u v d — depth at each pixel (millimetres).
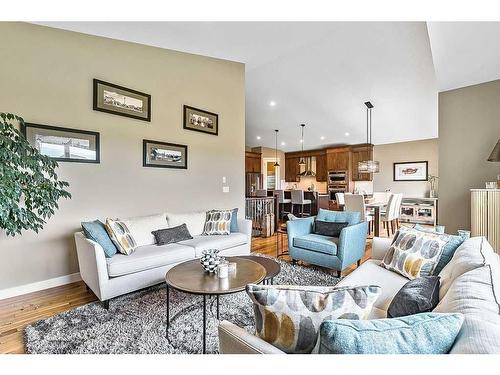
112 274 2246
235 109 4637
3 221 2025
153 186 3549
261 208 5629
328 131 7688
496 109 3529
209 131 4234
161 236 2947
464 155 3768
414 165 7742
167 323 1887
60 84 2756
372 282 1779
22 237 2553
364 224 3301
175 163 3793
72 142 2830
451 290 1085
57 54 2738
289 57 4566
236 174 4676
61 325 1925
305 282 2779
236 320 2023
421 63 4352
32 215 2201
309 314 855
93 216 2994
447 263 1732
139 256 2457
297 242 3264
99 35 3000
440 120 3969
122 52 3230
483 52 2934
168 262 2621
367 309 870
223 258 2201
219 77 4375
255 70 5086
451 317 771
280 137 8664
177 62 3812
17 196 2021
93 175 2992
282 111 6809
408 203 7215
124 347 1669
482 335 685
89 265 2303
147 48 3471
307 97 5996
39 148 2611
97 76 3021
